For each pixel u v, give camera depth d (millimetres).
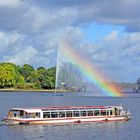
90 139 99625
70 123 122062
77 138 100375
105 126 119625
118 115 132125
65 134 105125
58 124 119750
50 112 120062
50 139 98562
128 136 104375
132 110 187500
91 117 126500
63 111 122188
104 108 130250
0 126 114188
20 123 116062
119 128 116500
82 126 118125
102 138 101188
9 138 99125
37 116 118375
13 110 119250
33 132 106688
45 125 117375
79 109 125062
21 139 98125
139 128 117125
